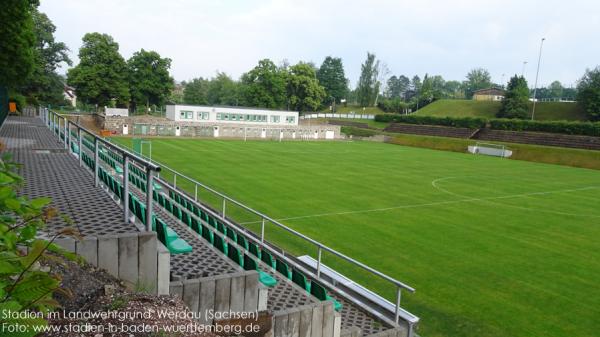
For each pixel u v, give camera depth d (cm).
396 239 1574
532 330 958
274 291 690
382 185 2673
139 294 366
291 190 2372
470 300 1096
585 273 1318
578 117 7412
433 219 1894
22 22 2430
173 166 2977
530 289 1179
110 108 5744
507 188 2820
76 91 5984
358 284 1109
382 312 929
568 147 5562
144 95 6644
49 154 1216
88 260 399
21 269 233
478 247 1523
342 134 7488
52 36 5844
